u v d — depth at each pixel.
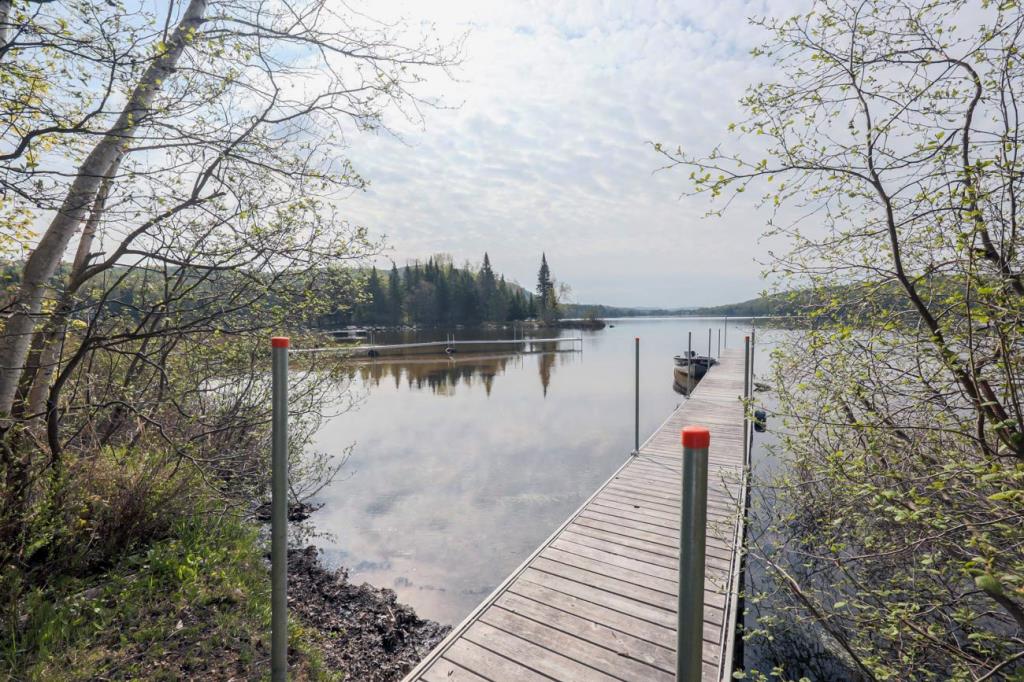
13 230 3.22
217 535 4.53
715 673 2.87
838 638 2.82
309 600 4.36
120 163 3.78
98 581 3.47
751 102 2.79
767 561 3.30
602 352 31.73
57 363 3.51
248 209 3.93
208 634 3.21
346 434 10.91
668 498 5.56
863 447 2.75
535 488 7.62
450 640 3.13
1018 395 2.14
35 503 3.26
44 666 2.63
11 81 2.82
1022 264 2.23
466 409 13.68
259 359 5.20
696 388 13.09
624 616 3.37
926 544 2.60
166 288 4.11
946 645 2.39
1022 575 1.69
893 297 2.74
